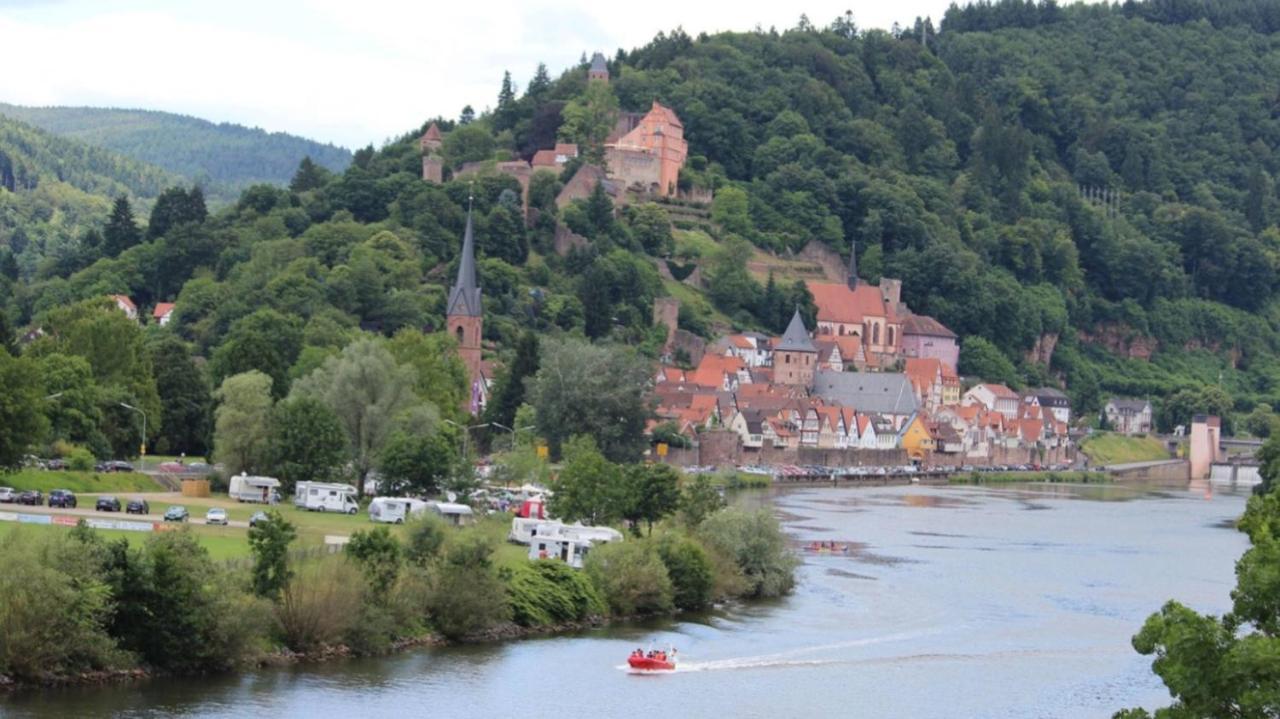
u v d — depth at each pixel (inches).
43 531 6097.4
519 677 6461.6
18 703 5452.8
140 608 5895.7
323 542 7268.7
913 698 6555.1
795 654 7224.4
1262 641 3617.1
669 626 7696.9
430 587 6983.3
